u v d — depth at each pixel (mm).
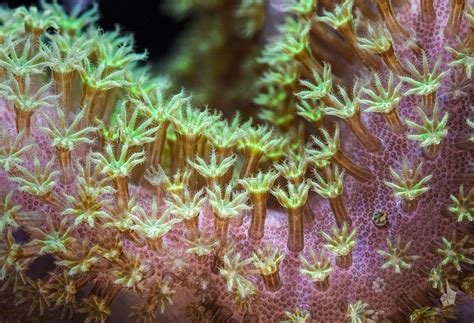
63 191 116
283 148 132
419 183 115
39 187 113
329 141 117
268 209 121
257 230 117
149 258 116
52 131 113
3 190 115
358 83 121
